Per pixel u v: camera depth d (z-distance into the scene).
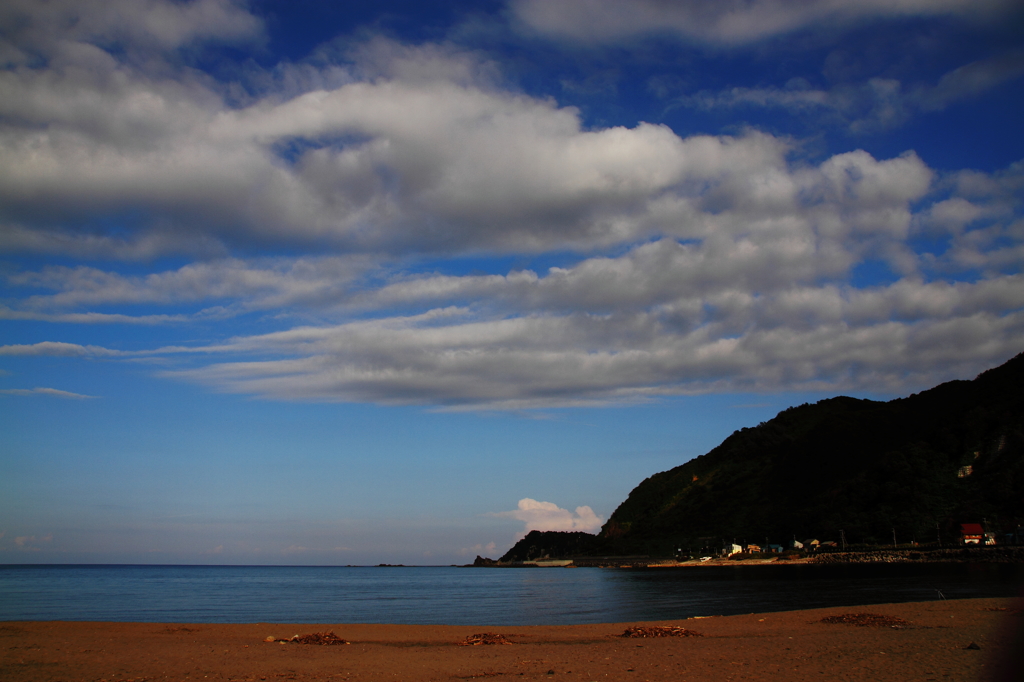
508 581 165.88
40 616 56.84
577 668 20.14
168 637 31.86
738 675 17.73
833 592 68.81
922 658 19.61
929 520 162.38
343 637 34.22
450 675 19.41
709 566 188.75
